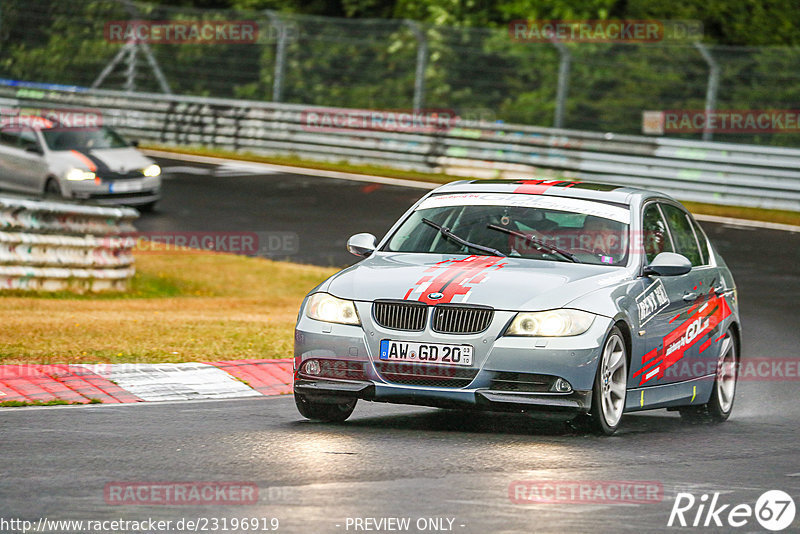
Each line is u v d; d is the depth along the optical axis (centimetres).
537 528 1838
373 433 2658
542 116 11650
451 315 2625
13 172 7781
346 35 12769
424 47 10375
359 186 9138
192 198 8381
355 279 2772
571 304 2641
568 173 9369
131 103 11219
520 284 2680
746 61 9675
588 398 2612
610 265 2886
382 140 10156
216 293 5834
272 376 3469
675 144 8994
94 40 13062
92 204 5697
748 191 8706
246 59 12850
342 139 10338
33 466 2203
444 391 2600
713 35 12475
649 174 9050
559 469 2294
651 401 2925
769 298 5741
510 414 3052
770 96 10875
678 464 2427
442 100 12106
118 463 2244
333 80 12650
